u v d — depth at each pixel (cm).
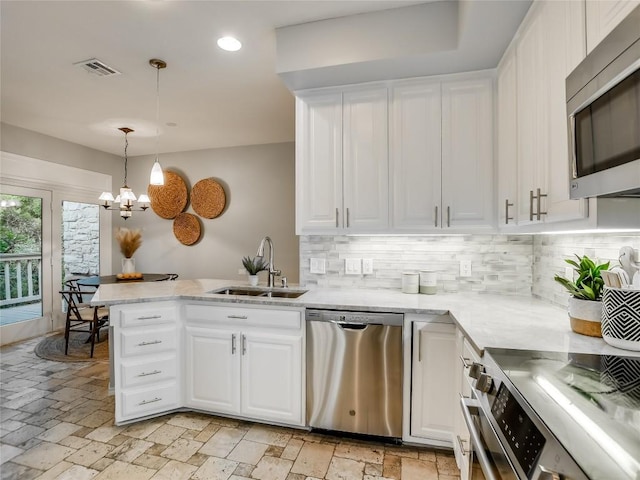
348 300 220
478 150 219
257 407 224
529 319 170
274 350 220
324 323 210
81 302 423
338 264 276
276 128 424
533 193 155
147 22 216
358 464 190
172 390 238
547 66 140
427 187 228
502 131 204
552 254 208
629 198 107
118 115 379
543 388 88
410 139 230
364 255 271
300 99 250
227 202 506
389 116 234
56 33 228
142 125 412
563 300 193
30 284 436
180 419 236
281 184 486
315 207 247
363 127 238
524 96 167
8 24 218
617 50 82
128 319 224
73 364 341
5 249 410
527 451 74
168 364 236
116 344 222
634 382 91
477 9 162
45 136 446
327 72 222
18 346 397
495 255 247
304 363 215
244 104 349
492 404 102
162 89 313
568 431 68
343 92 242
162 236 536
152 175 276
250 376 225
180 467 188
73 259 486
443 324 194
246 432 221
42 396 272
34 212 440
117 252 548
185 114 376
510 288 244
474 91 220
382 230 236
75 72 281
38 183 441
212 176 513
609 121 87
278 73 223
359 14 209
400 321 199
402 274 257
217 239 510
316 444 208
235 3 199
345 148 242
